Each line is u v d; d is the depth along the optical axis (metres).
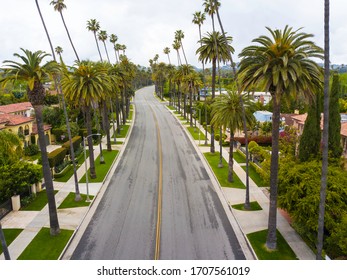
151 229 22.98
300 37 17.31
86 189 31.31
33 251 20.00
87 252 20.00
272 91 18.28
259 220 24.27
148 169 38.06
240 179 33.75
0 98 77.62
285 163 23.94
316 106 24.80
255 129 52.81
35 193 29.52
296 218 20.06
